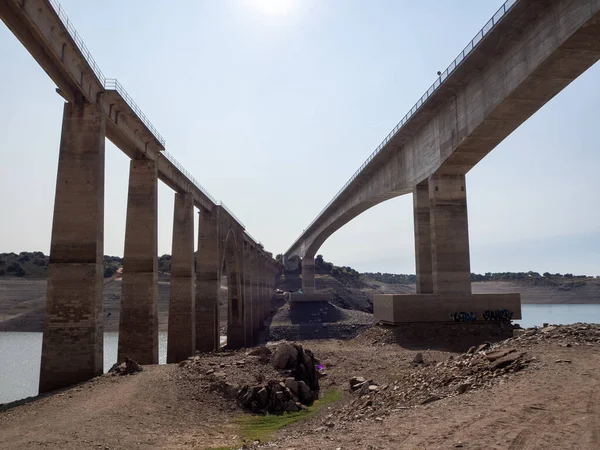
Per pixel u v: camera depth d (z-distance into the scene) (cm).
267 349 2678
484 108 3130
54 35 2386
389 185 5153
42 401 2016
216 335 5469
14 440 1388
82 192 2733
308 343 4103
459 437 920
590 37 2300
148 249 3628
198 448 1370
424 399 1369
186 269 4622
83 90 2739
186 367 2394
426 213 4338
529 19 2605
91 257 2669
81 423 1558
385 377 2347
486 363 1574
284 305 12375
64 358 2578
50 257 2653
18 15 2117
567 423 942
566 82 2706
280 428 1658
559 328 1977
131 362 2528
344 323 9225
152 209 3706
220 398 1975
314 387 2347
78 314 2616
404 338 3559
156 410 1775
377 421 1216
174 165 4275
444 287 3822
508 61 2858
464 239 3897
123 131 3294
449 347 3278
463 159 3678
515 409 1062
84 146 2788
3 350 6519
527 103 2914
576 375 1296
